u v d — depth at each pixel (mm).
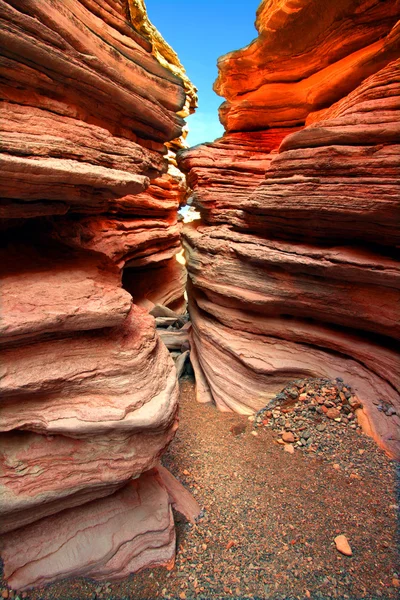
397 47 6371
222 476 5172
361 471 4906
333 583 3514
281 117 9898
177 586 3541
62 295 3482
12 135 3000
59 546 3498
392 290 5711
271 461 5418
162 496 4246
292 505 4512
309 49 8227
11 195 3098
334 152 5570
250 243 7449
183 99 5445
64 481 3242
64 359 3354
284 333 7316
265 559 3828
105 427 3248
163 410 3590
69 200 3703
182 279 16609
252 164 9812
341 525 4141
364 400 5953
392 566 3613
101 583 3510
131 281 13211
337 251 6039
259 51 8797
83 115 4074
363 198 5316
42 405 3189
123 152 4055
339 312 6387
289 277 6809
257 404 7020
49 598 3289
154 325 4801
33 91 3441
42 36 3201
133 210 10875
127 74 4441
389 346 6301
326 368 6699
